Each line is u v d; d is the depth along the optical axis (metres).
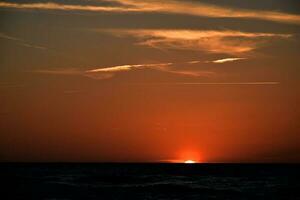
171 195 49.94
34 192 48.53
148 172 96.88
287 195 49.56
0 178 64.75
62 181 62.97
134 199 45.59
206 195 50.16
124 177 75.50
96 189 53.34
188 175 86.19
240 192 52.88
